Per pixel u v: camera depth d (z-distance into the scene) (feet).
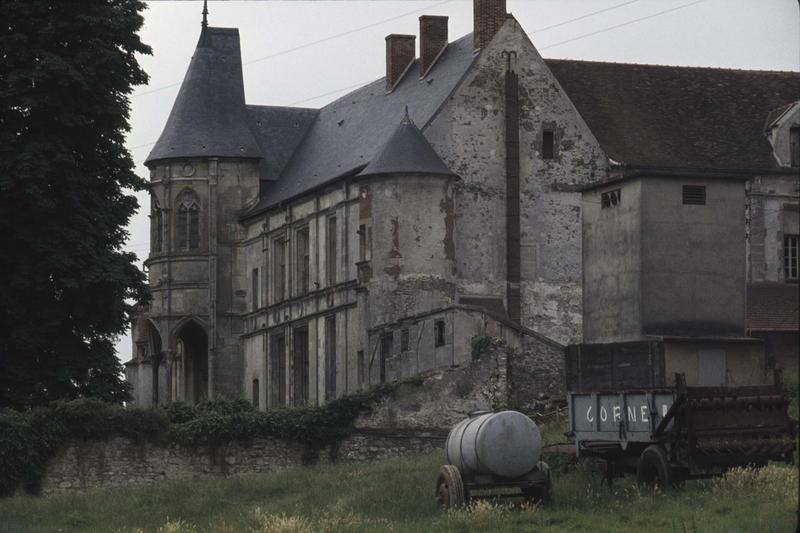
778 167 463.01
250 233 540.11
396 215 437.99
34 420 324.60
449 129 450.71
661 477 242.78
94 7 383.65
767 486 231.91
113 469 328.90
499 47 456.86
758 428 241.55
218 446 338.54
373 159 445.78
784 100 486.38
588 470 274.36
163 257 545.44
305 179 512.22
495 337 372.58
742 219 339.57
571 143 458.50
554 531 222.07
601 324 347.56
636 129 469.57
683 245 336.08
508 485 245.24
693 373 323.16
